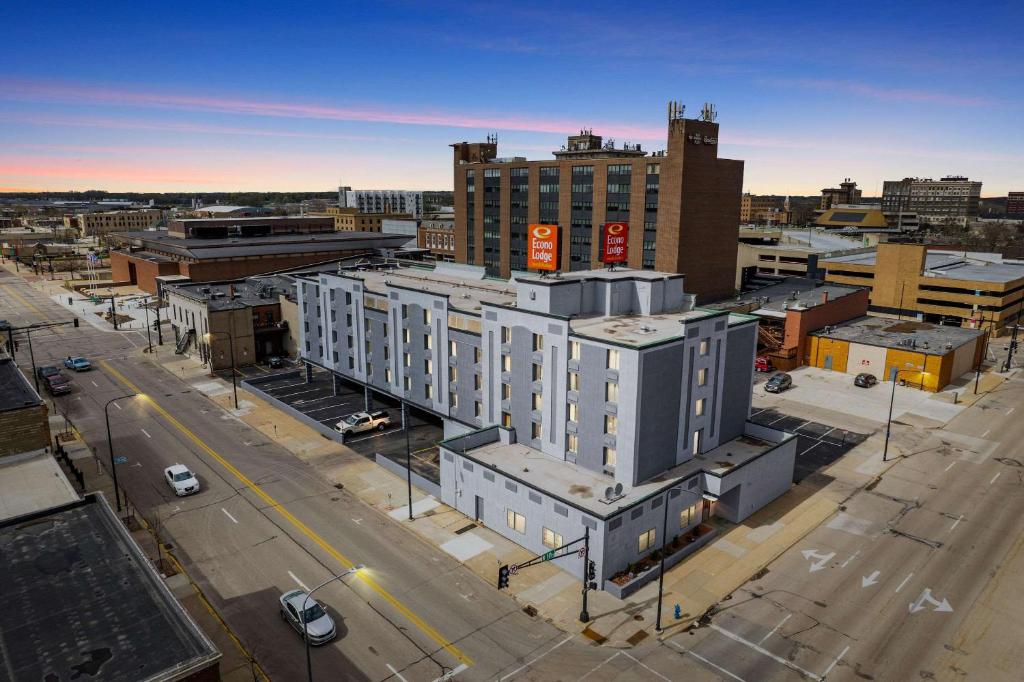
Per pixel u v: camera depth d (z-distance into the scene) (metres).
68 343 103.75
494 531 45.62
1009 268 127.12
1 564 29.02
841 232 192.25
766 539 44.75
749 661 32.81
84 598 26.69
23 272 197.88
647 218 112.62
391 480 53.81
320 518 47.41
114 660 23.23
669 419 44.88
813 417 69.88
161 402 74.31
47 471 45.28
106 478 53.91
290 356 95.12
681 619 36.09
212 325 86.88
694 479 44.75
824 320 93.19
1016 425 67.62
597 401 44.12
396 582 39.56
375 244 157.50
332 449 60.38
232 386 80.44
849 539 44.78
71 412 70.50
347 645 34.09
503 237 140.00
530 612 36.69
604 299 52.41
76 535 31.39
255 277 110.62
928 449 61.12
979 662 32.81
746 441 51.81
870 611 36.88
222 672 32.03
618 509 38.84
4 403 48.50
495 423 52.94
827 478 54.66
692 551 43.03
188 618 25.30
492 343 51.97
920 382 79.75
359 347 68.56
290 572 40.56
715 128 110.06
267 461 57.62
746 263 146.62
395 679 31.66
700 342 46.28
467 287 71.62
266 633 34.94
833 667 32.38
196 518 47.31
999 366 91.56
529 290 49.62
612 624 35.72
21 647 23.89
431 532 45.47
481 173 142.50
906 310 115.50
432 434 64.06
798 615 36.47
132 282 164.38
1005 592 38.69
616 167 116.12
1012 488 52.91
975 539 44.81
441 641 34.41
